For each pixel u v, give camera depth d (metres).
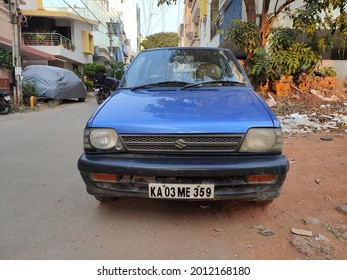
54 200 3.38
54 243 2.55
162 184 2.51
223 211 3.03
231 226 2.77
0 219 2.97
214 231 2.70
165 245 2.50
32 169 4.46
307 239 2.53
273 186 2.58
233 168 2.44
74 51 25.80
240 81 3.55
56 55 22.66
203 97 3.02
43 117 10.04
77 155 5.21
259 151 2.56
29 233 2.71
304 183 3.64
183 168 2.43
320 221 2.81
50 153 5.34
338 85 9.84
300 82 9.43
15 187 3.77
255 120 2.60
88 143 2.68
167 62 3.80
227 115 2.63
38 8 25.48
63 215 3.03
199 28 25.56
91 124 2.70
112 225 2.82
